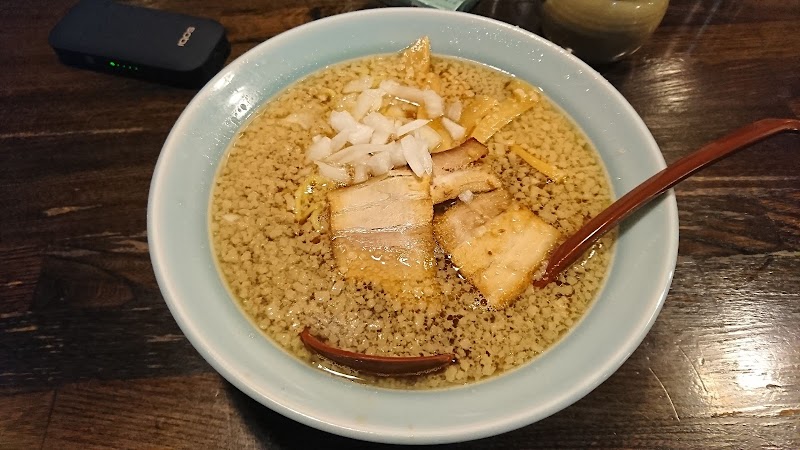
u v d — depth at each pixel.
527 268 0.26
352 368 0.23
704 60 0.35
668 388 0.24
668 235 0.24
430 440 0.19
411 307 0.25
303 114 0.31
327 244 0.27
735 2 0.38
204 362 0.24
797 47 0.36
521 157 0.30
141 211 0.29
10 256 0.27
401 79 0.33
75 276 0.27
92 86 0.33
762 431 0.23
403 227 0.27
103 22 0.33
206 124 0.29
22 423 0.23
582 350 0.23
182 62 0.32
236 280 0.26
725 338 0.25
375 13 0.33
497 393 0.22
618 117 0.29
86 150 0.31
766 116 0.33
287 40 0.32
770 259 0.28
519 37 0.32
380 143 0.30
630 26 0.32
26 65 0.34
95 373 0.24
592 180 0.29
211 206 0.28
